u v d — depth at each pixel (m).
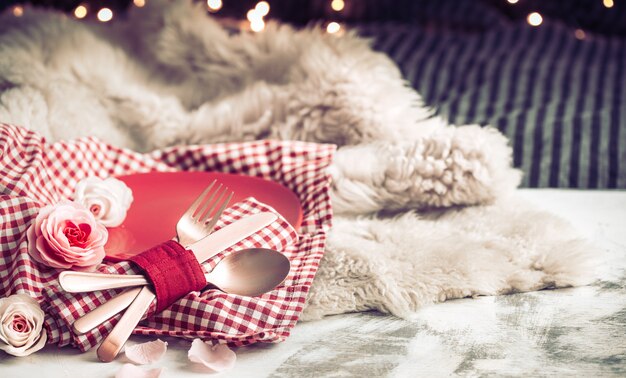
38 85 1.34
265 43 1.45
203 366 0.94
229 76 1.46
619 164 1.42
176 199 1.14
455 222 1.18
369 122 1.31
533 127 1.53
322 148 1.25
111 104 1.38
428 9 2.47
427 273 1.05
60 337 0.95
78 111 1.34
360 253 1.06
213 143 1.37
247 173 1.26
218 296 0.98
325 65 1.35
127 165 1.25
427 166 1.18
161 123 1.37
